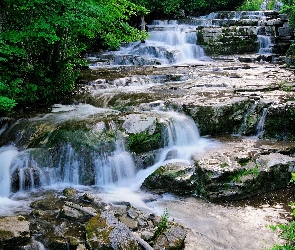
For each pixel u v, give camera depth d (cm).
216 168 782
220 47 1861
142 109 1016
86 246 559
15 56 1030
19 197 743
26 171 786
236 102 1006
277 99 1026
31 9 971
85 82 1256
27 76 1086
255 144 920
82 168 826
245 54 1861
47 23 919
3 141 905
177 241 593
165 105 1019
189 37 1894
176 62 1706
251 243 618
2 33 926
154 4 2283
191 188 781
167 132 909
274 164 806
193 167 805
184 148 911
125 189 806
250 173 785
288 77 1322
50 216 648
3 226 579
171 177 777
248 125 994
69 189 759
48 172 814
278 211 720
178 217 688
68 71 1192
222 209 725
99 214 625
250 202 755
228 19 2167
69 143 839
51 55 1153
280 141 948
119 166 839
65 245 568
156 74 1352
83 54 1759
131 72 1420
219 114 984
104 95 1130
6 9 972
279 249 467
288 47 1888
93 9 953
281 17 2025
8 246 554
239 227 663
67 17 915
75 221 631
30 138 881
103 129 875
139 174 852
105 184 830
